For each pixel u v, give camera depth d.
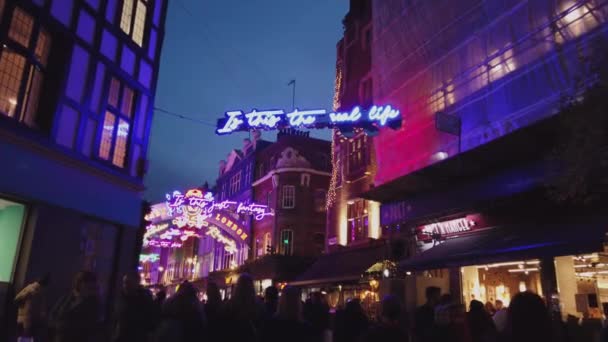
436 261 13.74
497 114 14.38
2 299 9.49
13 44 9.98
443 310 5.88
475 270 15.78
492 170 14.64
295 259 31.81
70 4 11.64
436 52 17.73
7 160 9.41
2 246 10.09
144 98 14.80
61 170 11.02
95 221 12.57
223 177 48.75
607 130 8.35
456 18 16.78
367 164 23.59
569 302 12.58
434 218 16.89
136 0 14.55
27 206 10.20
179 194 27.52
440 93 17.31
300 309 4.79
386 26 21.53
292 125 16.25
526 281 16.08
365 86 24.48
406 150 19.00
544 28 13.05
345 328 7.16
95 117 12.34
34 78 10.64
